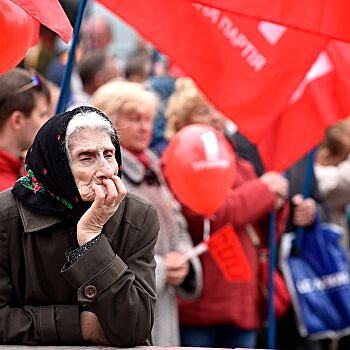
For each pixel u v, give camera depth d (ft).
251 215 55.26
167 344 49.32
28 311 33.91
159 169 52.19
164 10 48.88
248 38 51.01
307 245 62.69
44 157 33.55
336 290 62.49
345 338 65.77
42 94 43.86
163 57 77.51
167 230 50.55
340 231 65.82
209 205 51.29
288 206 61.72
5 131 43.24
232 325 54.65
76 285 32.91
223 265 52.21
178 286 51.70
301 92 59.06
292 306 61.67
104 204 32.81
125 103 50.29
